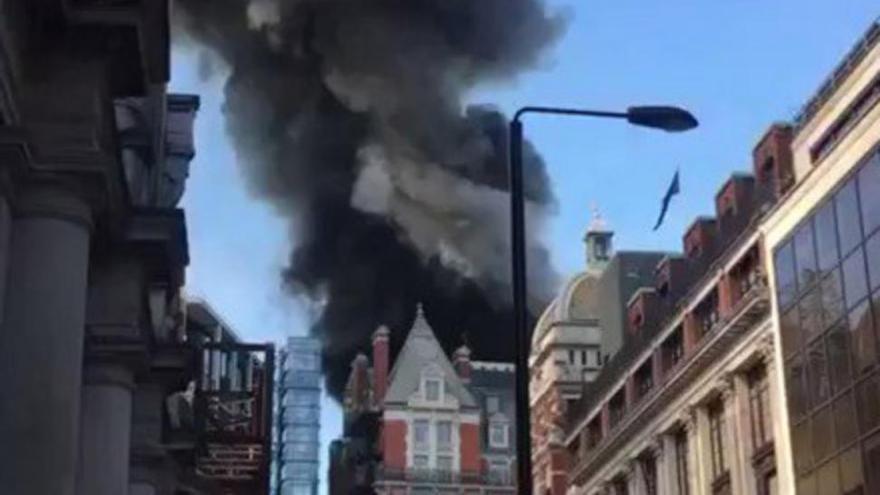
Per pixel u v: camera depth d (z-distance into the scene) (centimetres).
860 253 4762
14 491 1948
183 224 2652
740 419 5738
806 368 5153
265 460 4566
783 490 5306
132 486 3200
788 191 5369
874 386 4616
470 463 12456
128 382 2642
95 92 2086
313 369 18738
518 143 1769
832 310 4959
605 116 1795
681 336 6456
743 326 5678
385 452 12369
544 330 10312
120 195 2389
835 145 4988
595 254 11812
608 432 7475
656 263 8494
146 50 2191
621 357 7319
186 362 3228
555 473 9362
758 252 5631
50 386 1988
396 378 12700
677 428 6519
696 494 6150
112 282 2622
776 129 5631
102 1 2095
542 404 10012
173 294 3462
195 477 4094
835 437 4894
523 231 1706
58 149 2039
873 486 4588
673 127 1780
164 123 3844
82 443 2559
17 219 2041
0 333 1995
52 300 2019
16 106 2008
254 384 4781
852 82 5022
